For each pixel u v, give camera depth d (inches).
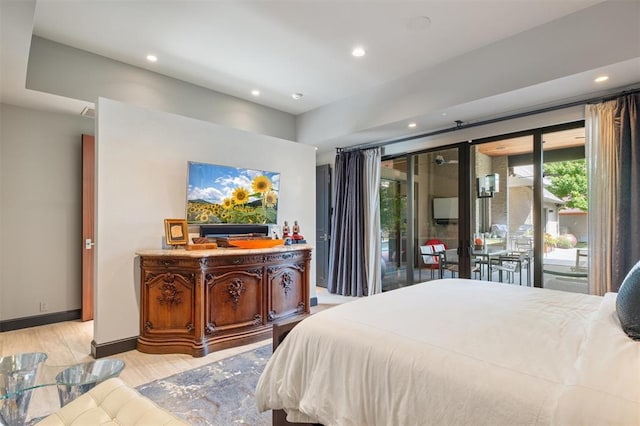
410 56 143.8
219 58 146.8
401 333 59.9
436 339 56.7
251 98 193.2
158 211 134.5
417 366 50.8
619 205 116.6
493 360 48.5
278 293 147.8
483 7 110.4
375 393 53.8
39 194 156.0
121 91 149.7
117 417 50.2
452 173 178.2
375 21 119.0
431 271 189.5
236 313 132.4
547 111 142.3
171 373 106.2
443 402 46.3
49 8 111.9
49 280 158.1
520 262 152.9
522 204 152.7
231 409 85.8
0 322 145.3
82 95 140.3
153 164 133.4
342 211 220.4
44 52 132.5
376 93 175.2
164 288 122.8
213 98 181.3
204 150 149.7
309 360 65.1
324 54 142.7
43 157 157.1
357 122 185.0
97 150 119.8
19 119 151.0
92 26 123.3
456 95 143.4
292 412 66.1
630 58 102.5
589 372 42.0
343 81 169.9
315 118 209.8
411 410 48.8
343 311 75.0
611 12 105.9
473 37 128.9
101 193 120.1
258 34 127.8
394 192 210.1
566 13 113.5
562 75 115.2
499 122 158.6
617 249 116.6
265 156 174.7
